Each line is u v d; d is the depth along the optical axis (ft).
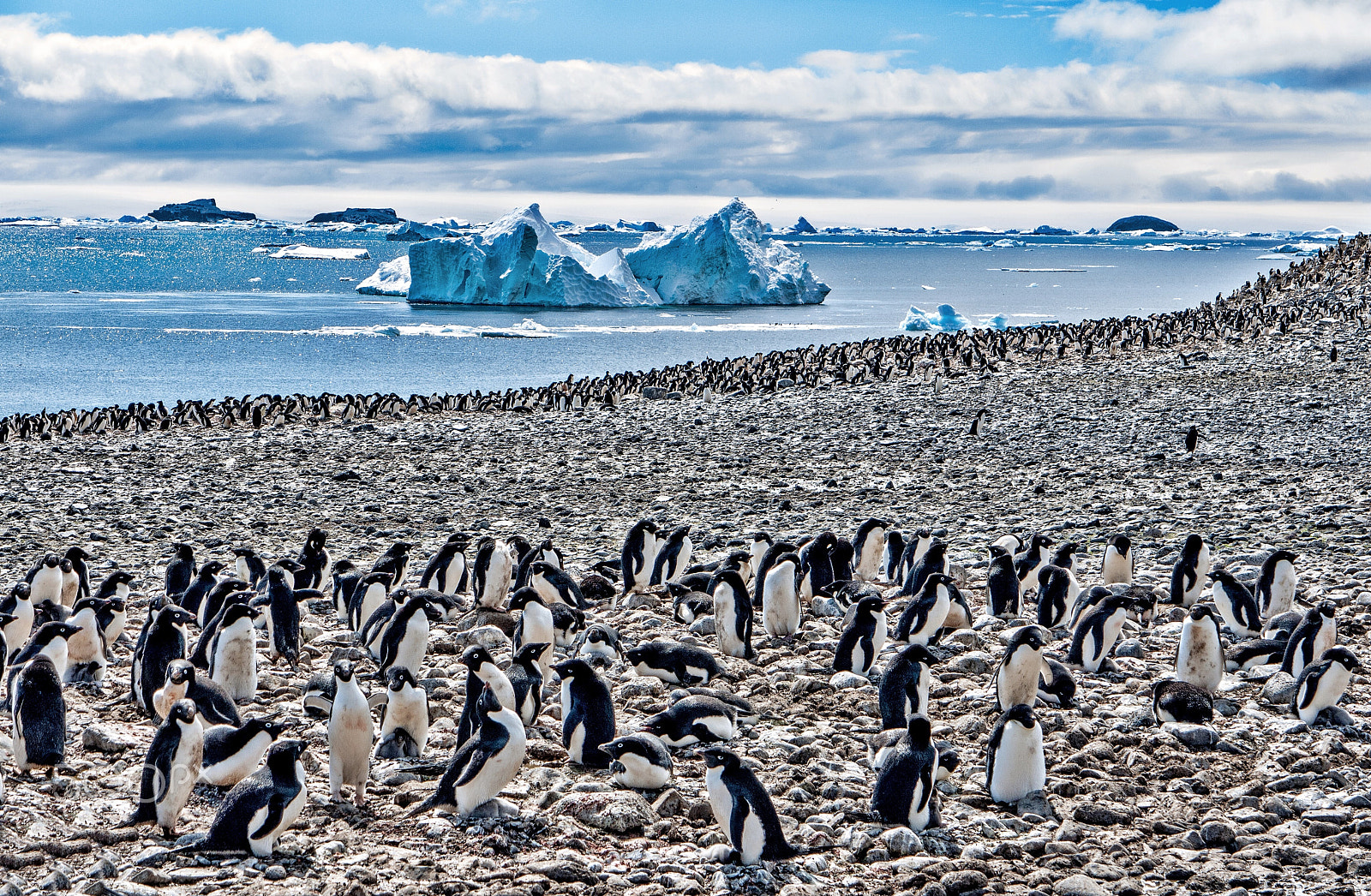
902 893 57.41
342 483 218.38
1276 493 182.91
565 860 59.00
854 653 92.94
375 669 92.07
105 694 87.04
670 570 126.00
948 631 106.32
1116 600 93.30
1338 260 554.05
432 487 214.07
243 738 65.98
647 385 364.99
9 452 254.88
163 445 267.18
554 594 110.01
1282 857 61.11
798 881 58.18
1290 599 110.01
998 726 68.44
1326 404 271.90
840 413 298.15
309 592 116.16
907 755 64.39
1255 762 74.33
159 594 121.80
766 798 60.49
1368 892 57.31
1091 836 64.08
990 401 304.91
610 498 200.03
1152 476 202.90
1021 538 152.97
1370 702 85.61
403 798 67.00
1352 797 67.31
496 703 66.13
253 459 245.86
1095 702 85.76
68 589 115.65
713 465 230.48
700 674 90.79
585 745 72.54
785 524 170.81
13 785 67.10
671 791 66.80
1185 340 394.52
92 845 59.93
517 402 338.75
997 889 57.98
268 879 56.75
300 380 509.76
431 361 579.89
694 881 57.88
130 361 562.66
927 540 123.24
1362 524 152.87
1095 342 404.57
